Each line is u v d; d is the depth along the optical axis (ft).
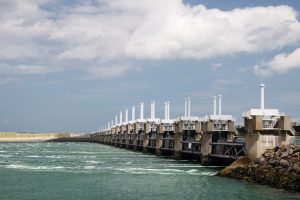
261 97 295.28
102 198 218.18
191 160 449.89
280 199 208.74
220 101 396.37
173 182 266.77
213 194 225.56
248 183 258.57
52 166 370.73
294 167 239.30
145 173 313.73
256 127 279.49
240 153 322.14
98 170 336.49
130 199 215.72
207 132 371.76
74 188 247.70
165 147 529.86
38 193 232.73
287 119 280.10
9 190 242.17
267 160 266.36
